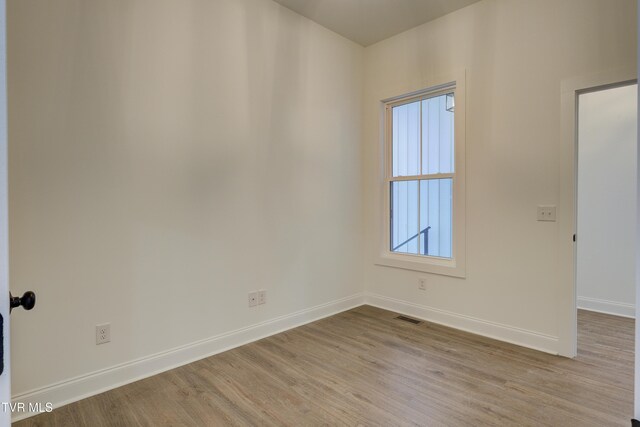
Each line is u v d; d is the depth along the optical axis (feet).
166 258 7.93
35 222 6.25
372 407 6.49
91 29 6.82
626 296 11.60
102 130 6.98
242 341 9.36
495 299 9.65
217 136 8.77
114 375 7.21
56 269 6.49
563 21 8.43
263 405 6.57
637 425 2.28
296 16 10.55
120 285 7.27
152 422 6.08
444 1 9.86
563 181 8.44
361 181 12.86
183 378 7.54
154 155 7.70
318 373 7.75
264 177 9.82
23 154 6.11
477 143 9.91
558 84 8.52
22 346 6.17
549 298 8.71
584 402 6.58
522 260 9.15
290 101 10.44
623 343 9.31
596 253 12.17
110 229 7.12
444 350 8.91
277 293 10.21
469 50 10.04
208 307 8.68
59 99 6.46
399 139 12.34
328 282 11.71
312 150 11.10
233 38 9.07
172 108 7.97
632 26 7.54
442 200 11.16
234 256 9.18
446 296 10.71
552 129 8.61
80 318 6.78
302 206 10.85
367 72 12.76
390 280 12.23
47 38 6.32
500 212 9.51
